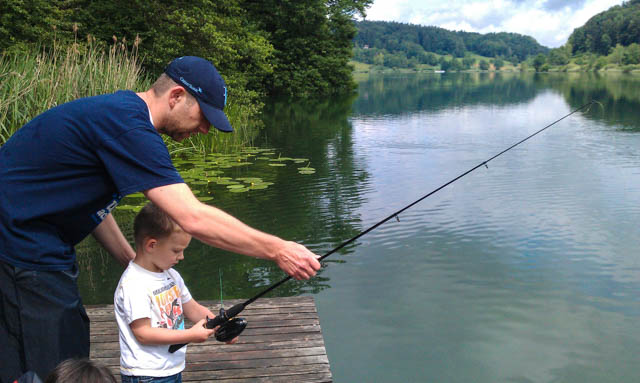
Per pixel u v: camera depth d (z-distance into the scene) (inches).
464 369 120.0
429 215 242.4
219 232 53.7
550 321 142.6
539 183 306.5
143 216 63.1
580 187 293.9
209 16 566.6
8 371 57.7
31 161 54.7
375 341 133.3
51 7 473.4
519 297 156.9
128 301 63.4
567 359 124.1
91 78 323.3
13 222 55.0
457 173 342.6
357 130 594.9
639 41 5236.2
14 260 55.5
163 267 64.9
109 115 53.9
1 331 57.2
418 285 166.2
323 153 431.8
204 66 58.6
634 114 737.0
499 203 261.9
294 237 213.3
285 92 1218.0
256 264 187.9
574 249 196.7
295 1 1168.8
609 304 152.3
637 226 222.2
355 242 206.8
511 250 196.5
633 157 390.0
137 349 64.3
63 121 54.2
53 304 57.2
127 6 559.2
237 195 283.0
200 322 65.7
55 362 57.8
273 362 95.5
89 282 167.6
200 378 90.5
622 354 125.6
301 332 106.8
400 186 304.8
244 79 642.8
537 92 1397.6
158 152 54.2
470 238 210.2
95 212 58.4
